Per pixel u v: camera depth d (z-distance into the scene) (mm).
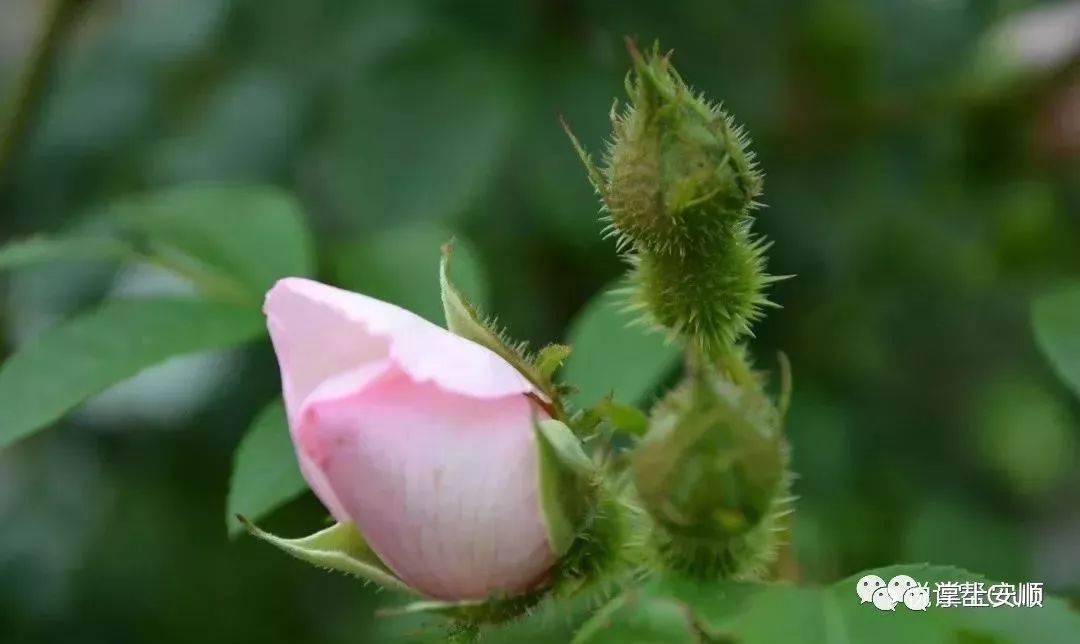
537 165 442
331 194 448
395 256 387
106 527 542
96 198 495
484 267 453
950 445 513
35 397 364
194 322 375
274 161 467
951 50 518
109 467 548
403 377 329
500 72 435
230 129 474
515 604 338
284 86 473
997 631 315
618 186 347
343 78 445
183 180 470
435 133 433
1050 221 524
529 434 333
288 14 471
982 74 516
